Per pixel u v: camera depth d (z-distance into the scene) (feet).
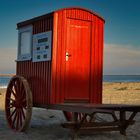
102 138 37.19
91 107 32.35
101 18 40.86
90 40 40.32
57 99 38.37
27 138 36.63
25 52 43.98
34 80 41.70
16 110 41.88
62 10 38.86
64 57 38.86
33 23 42.57
